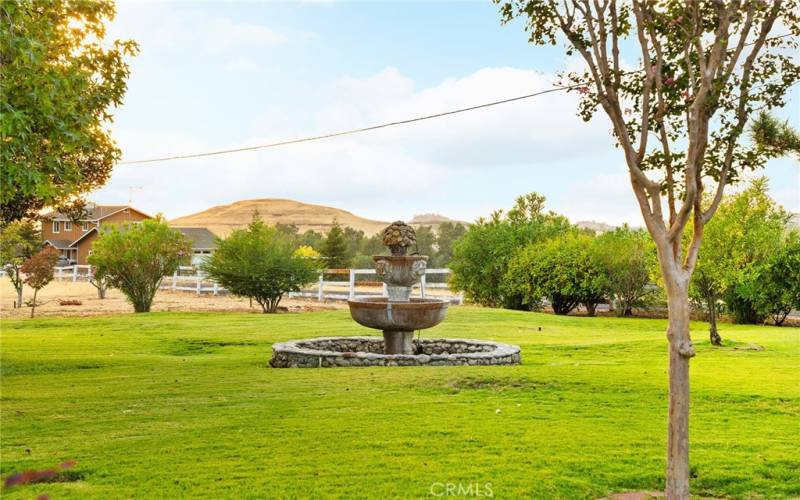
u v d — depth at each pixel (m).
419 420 7.70
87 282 49.94
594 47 5.45
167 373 11.53
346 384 10.05
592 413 8.10
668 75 5.64
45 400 9.10
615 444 6.75
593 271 25.58
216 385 10.15
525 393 9.30
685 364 5.12
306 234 73.81
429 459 6.24
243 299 34.62
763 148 5.48
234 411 8.27
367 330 18.84
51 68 9.33
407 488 5.45
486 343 13.69
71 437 7.07
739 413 8.23
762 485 5.74
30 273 26.92
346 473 5.82
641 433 7.17
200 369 12.00
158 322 21.06
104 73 10.47
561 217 31.34
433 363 12.08
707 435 7.23
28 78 8.57
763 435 7.24
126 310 28.92
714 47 5.04
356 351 14.37
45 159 9.34
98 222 68.06
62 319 22.44
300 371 11.45
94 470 5.91
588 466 6.05
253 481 5.61
